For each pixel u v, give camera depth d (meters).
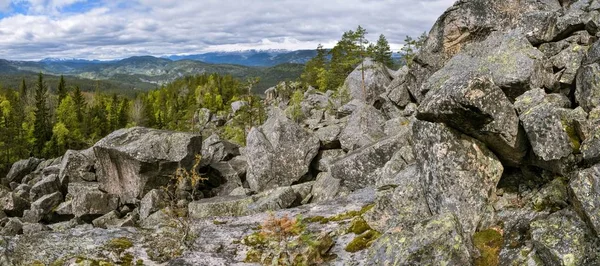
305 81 122.94
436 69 29.53
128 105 168.62
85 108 154.00
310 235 13.98
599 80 12.25
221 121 124.69
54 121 142.50
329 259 13.81
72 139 119.31
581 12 18.77
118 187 33.12
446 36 28.53
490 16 26.67
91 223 31.73
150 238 16.61
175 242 16.20
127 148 31.38
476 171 12.44
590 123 10.96
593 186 9.47
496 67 17.59
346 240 15.12
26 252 14.19
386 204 15.14
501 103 11.62
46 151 111.06
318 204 21.28
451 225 10.69
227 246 16.59
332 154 30.95
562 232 9.70
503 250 10.95
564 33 19.03
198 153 33.62
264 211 22.31
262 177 29.45
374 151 23.61
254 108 81.19
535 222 10.49
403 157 19.02
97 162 36.03
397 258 10.64
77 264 13.40
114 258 14.39
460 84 11.84
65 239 15.80
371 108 32.19
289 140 30.02
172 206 17.97
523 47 18.17
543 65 16.77
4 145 99.56
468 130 12.34
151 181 31.56
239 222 20.28
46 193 39.53
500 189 13.12
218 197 25.72
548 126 11.18
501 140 11.86
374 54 63.28
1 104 156.38
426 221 11.39
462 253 10.20
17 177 63.00
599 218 8.99
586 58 13.78
